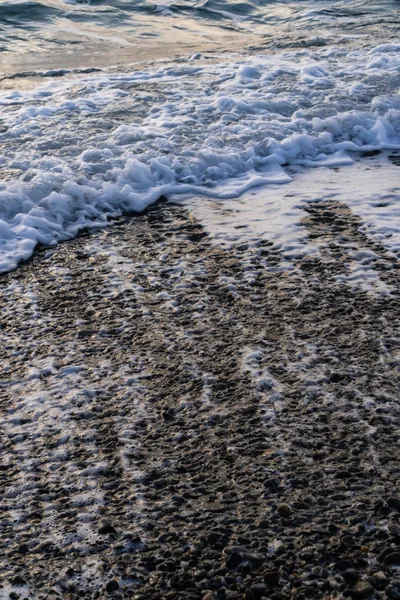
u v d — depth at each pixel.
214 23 14.87
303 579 2.56
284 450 3.22
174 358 3.94
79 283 4.80
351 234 5.29
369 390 3.59
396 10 15.44
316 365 3.81
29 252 5.21
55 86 9.48
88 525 2.85
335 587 2.52
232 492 2.99
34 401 3.62
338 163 6.88
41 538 2.79
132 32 13.83
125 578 2.60
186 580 2.58
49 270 4.99
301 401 3.54
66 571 2.63
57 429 3.41
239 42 12.98
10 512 2.92
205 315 4.35
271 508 2.89
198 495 2.99
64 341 4.15
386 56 10.37
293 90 8.82
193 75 9.87
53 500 2.99
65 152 6.82
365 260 4.89
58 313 4.45
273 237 5.29
